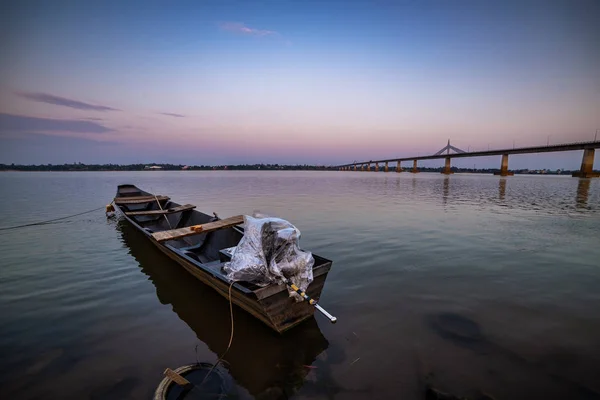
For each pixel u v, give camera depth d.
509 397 3.53
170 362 4.33
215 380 3.93
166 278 7.49
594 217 15.46
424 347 4.53
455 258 8.66
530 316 5.40
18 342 4.75
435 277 7.25
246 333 5.09
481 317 5.38
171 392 3.67
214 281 5.88
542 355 4.29
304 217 15.30
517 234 11.59
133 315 5.67
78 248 10.01
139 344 4.76
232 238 8.43
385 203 21.20
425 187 40.19
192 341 4.86
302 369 4.15
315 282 5.48
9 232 12.34
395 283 6.90
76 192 29.86
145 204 17.83
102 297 6.41
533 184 50.66
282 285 4.85
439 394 3.56
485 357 4.27
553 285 6.76
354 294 6.36
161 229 12.97
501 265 8.07
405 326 5.12
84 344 4.73
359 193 29.53
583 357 4.23
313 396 3.64
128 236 11.69
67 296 6.43
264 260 4.99
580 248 9.66
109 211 15.95
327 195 27.16
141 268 8.17
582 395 3.55
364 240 10.66
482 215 16.05
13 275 7.56
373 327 5.12
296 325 5.24
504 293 6.36
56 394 3.69
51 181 51.06
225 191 31.36
